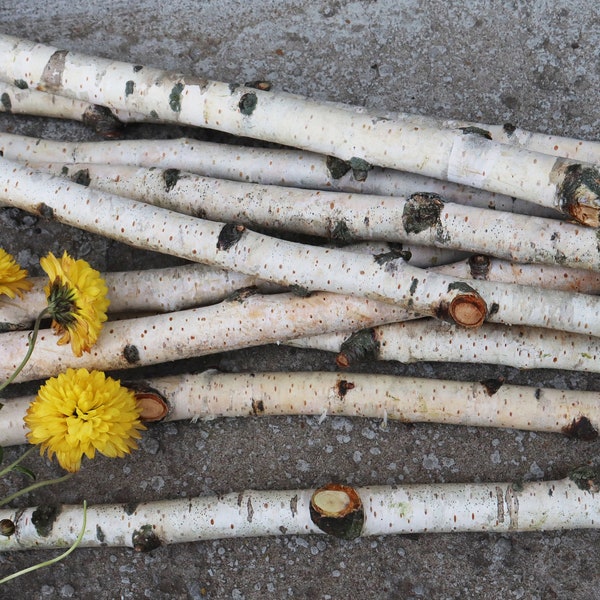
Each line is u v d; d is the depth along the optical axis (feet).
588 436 3.07
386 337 3.08
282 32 3.31
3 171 3.07
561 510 3.04
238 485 3.21
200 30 3.32
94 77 3.10
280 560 3.20
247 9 3.31
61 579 3.23
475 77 3.26
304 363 3.22
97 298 2.98
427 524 3.08
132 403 3.02
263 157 3.14
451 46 3.27
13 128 3.31
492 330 3.06
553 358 3.05
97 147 3.21
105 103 3.13
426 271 2.95
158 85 3.08
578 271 3.01
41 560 3.23
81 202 3.05
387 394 3.10
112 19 3.34
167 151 3.18
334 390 3.10
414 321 3.08
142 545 3.12
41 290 3.14
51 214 3.08
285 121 3.03
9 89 3.25
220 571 3.21
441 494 3.08
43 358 3.10
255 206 3.08
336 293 3.01
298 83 3.30
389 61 3.28
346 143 3.00
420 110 3.26
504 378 3.17
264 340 3.08
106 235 3.08
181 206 3.12
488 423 3.11
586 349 3.05
